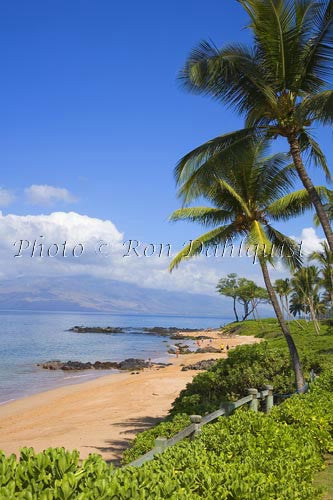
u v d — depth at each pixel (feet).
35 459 10.65
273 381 44.27
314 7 38.65
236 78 40.37
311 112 39.37
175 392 85.51
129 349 205.57
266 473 17.74
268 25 38.42
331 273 136.26
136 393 85.92
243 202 52.42
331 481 22.21
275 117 41.34
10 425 64.23
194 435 22.06
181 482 14.14
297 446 21.79
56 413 71.51
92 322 546.67
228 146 40.34
